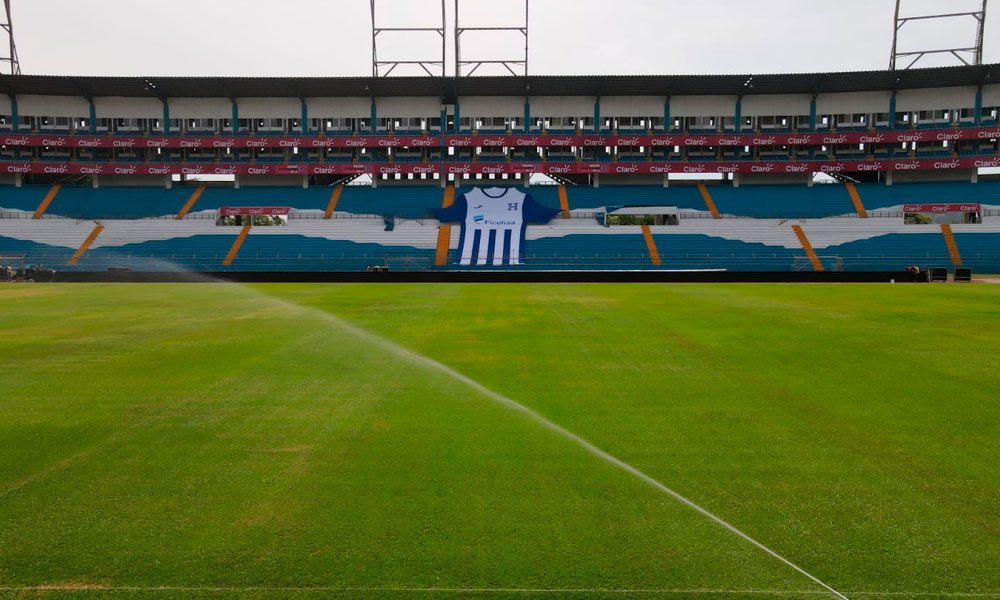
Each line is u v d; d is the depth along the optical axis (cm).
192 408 783
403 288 2981
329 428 697
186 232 4847
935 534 451
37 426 711
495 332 1452
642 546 433
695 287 3002
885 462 596
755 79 5103
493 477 554
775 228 4878
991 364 1075
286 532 452
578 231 4894
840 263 4328
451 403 805
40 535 449
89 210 5119
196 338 1338
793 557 419
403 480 546
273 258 4500
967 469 577
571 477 554
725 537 446
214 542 438
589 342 1306
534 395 852
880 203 5144
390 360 1094
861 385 918
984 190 5081
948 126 5200
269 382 923
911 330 1490
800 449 633
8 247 4581
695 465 587
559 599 372
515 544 435
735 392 874
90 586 386
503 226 4922
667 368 1039
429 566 407
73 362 1073
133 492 523
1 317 1728
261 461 595
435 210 5053
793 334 1423
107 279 3584
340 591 380
